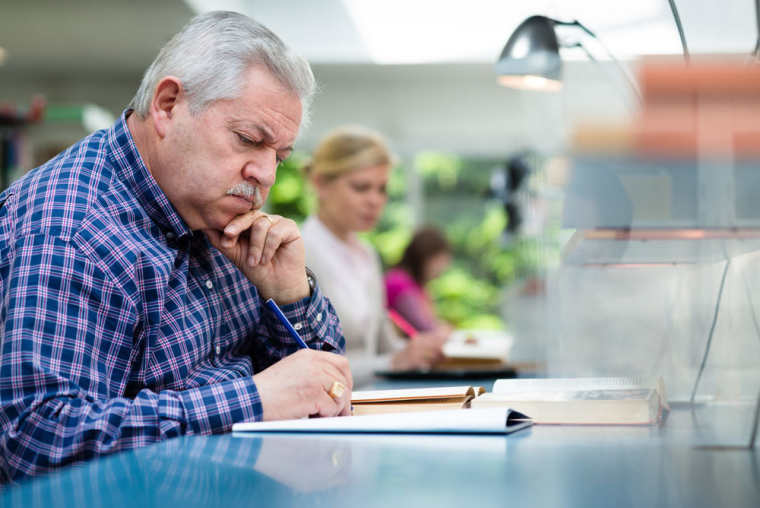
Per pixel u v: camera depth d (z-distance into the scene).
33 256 1.09
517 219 3.89
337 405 1.11
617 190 1.11
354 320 2.64
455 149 7.28
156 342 1.20
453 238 7.51
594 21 1.51
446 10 6.09
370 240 7.54
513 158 3.96
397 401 1.20
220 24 1.20
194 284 1.30
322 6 5.93
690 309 1.00
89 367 1.08
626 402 1.04
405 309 4.12
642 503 0.57
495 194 4.17
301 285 1.38
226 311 1.37
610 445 0.85
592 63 1.50
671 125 0.82
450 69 6.68
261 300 1.44
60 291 1.08
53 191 1.16
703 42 0.97
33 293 1.06
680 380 1.06
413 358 2.42
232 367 1.32
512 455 0.79
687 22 0.99
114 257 1.13
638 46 1.14
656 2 1.10
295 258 1.37
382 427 0.98
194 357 1.25
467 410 1.00
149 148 1.24
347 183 2.78
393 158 2.89
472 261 7.56
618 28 1.30
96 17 4.85
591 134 0.90
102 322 1.10
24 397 1.02
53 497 0.61
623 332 1.30
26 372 1.02
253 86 1.18
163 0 4.50
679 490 0.61
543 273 2.28
